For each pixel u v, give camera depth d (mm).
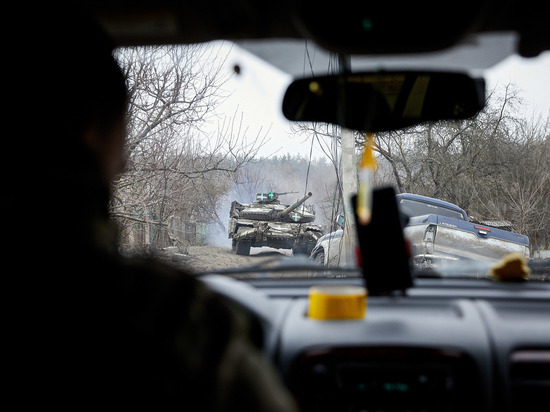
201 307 753
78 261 690
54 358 665
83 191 718
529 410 1744
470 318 1852
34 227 678
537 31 1623
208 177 11133
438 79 1601
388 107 1626
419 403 1731
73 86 709
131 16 1697
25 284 668
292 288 2275
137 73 8953
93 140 745
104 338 676
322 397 1746
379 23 1275
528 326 1818
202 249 11367
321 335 1777
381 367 1734
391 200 2102
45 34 694
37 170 688
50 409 662
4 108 679
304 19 1320
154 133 9906
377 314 1918
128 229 9102
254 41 1692
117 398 672
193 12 1676
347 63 1532
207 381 711
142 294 714
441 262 4688
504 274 2328
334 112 1663
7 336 662
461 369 1729
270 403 750
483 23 1601
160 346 689
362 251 2119
